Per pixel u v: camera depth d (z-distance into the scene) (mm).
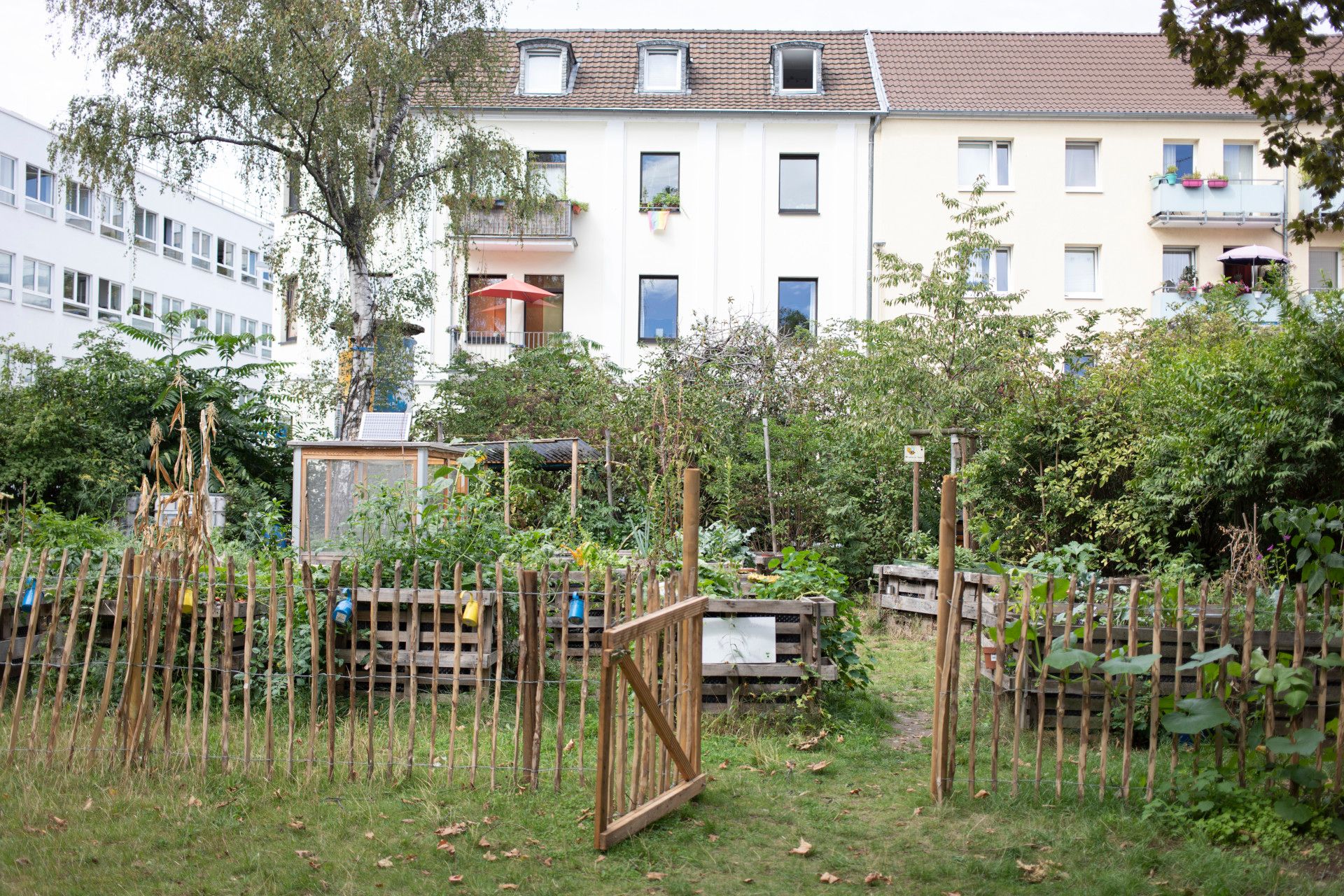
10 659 6406
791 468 17375
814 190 26734
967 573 9664
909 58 28781
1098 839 5113
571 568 8703
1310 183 8938
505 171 19828
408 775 5816
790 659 7441
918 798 5758
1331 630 5785
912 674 9523
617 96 26875
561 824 5289
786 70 27781
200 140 17953
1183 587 5699
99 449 16938
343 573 7336
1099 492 12914
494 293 23031
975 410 17312
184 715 6750
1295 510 5535
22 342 33000
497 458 15992
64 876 4574
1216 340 16188
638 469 17188
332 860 4805
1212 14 8461
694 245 26422
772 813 5586
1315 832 5039
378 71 17656
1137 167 26625
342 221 19016
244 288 45594
